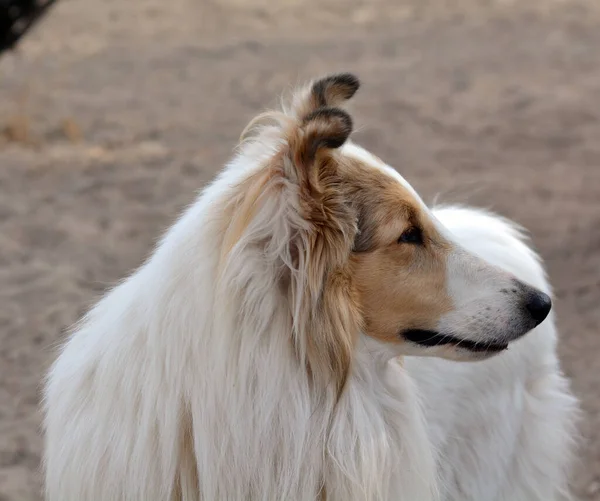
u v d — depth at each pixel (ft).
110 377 16.78
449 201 49.16
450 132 63.00
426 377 20.62
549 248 43.45
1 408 30.58
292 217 16.11
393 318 17.69
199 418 16.30
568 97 70.54
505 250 22.12
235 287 16.03
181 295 16.40
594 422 29.71
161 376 16.43
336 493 16.97
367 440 17.31
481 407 21.48
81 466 16.78
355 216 16.99
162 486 16.49
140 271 18.49
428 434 20.10
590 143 60.29
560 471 23.29
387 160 56.95
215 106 69.92
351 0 111.34
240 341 16.25
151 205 49.70
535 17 99.55
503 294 17.83
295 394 16.63
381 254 17.37
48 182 53.52
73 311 37.04
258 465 16.55
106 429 16.66
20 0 53.62
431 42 90.12
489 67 80.02
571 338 35.35
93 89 75.31
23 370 32.91
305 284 16.29
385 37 92.94
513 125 64.39
